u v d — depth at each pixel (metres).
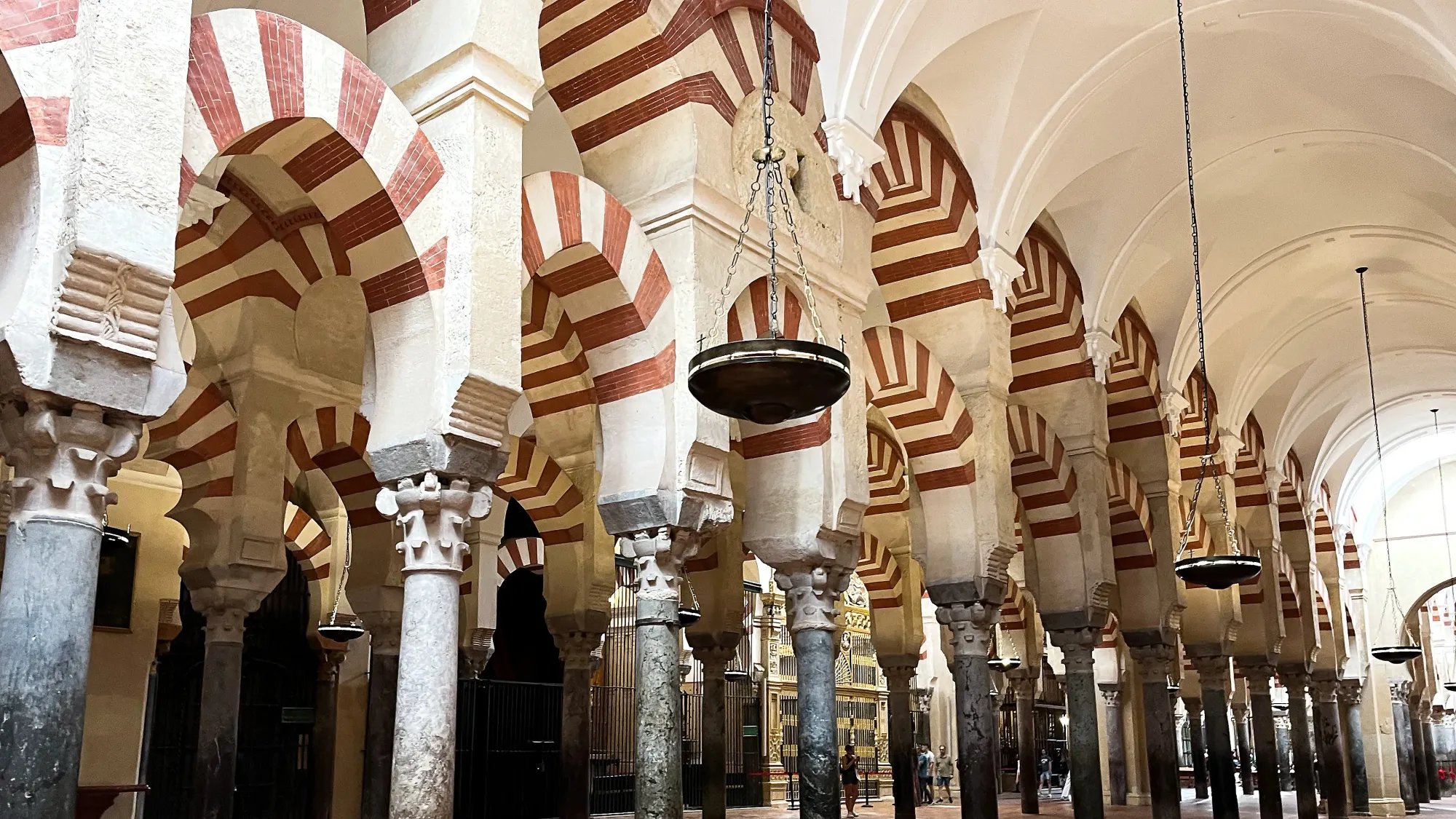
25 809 3.53
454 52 5.59
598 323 6.68
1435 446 22.12
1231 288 14.28
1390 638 22.69
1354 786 20.98
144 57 4.10
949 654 19.38
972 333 10.03
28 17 3.94
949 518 9.72
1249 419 17.55
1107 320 12.19
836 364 5.17
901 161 9.31
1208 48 10.36
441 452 5.15
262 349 8.75
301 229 8.70
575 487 11.62
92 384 3.86
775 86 7.66
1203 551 15.14
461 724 14.23
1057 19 9.60
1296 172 12.52
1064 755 25.48
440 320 5.28
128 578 11.84
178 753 12.63
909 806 14.23
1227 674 14.73
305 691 13.90
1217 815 14.29
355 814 13.59
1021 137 10.20
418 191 5.32
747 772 18.00
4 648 3.64
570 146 9.93
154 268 3.99
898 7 8.25
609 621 11.69
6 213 3.99
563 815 11.20
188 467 8.51
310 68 4.88
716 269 6.97
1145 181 11.80
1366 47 10.05
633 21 6.89
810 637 7.42
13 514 3.80
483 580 12.55
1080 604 11.36
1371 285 15.19
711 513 6.60
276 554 8.55
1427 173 11.87
